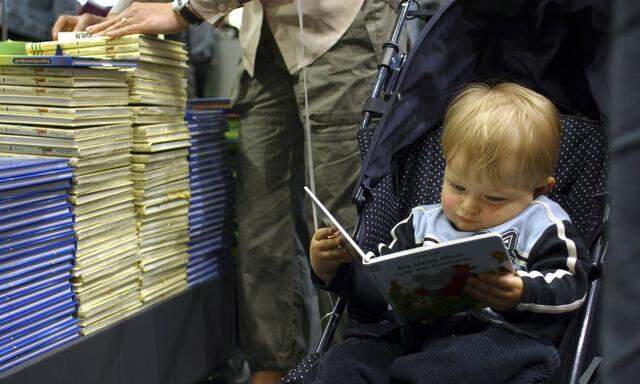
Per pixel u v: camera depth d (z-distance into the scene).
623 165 0.46
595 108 1.31
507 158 1.04
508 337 0.98
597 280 1.08
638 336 0.45
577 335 1.04
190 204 1.86
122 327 1.62
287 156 1.86
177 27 1.62
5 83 1.52
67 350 1.46
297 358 1.91
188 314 1.85
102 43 1.60
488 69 1.37
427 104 1.33
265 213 1.87
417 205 1.32
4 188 1.31
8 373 1.33
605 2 1.21
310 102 1.71
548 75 1.33
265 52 1.79
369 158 1.22
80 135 1.46
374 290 1.17
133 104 1.63
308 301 1.92
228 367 2.10
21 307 1.38
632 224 0.46
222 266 2.03
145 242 1.69
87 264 1.52
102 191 1.54
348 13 1.65
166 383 1.78
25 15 2.01
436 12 1.33
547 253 1.06
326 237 1.12
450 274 0.96
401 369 0.95
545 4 1.26
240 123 1.88
